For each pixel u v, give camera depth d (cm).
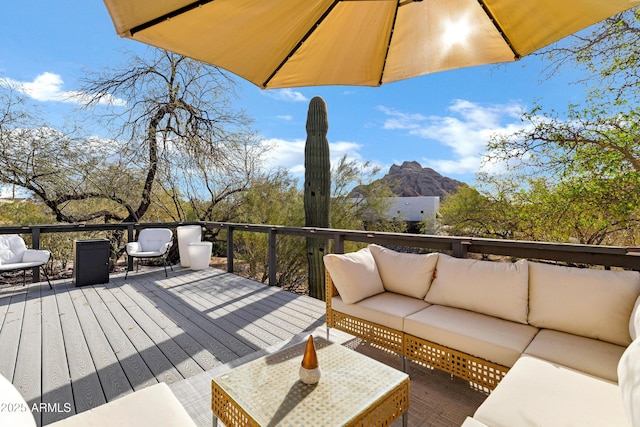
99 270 481
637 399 87
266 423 120
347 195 846
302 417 124
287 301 399
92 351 264
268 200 807
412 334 222
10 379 222
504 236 665
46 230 482
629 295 181
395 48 197
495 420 119
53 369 235
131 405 123
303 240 693
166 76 740
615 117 489
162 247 520
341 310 270
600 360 161
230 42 162
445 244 306
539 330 202
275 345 276
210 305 383
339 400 134
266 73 198
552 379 140
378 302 258
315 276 515
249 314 352
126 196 743
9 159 622
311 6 155
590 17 150
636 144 471
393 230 909
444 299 246
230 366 241
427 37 188
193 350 266
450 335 203
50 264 692
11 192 641
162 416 117
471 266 242
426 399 198
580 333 189
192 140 755
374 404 133
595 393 130
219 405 146
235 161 822
